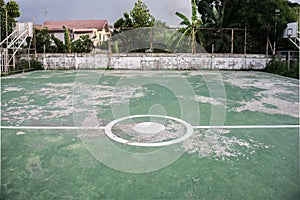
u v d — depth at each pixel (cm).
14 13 1186
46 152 238
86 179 189
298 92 579
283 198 165
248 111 400
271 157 229
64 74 931
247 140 272
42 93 550
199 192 173
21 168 206
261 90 606
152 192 173
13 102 459
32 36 1058
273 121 345
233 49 1176
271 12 1046
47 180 188
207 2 1290
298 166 212
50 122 333
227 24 1214
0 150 242
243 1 1174
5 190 174
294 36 970
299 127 318
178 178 192
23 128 308
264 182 186
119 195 169
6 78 815
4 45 1037
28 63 1058
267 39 1088
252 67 1115
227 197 167
